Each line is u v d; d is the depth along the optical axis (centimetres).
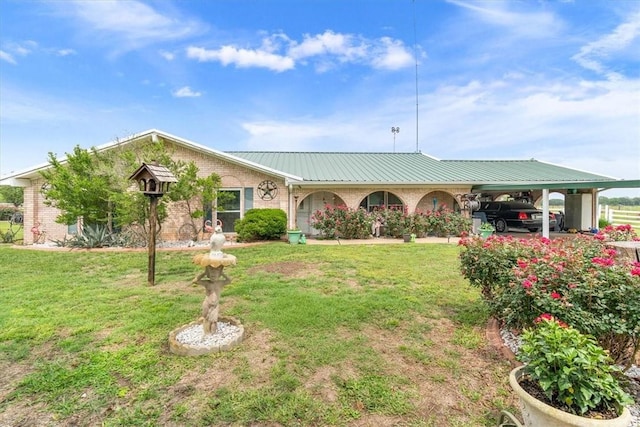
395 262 872
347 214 1378
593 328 302
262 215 1258
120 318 481
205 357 368
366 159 1850
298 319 468
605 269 326
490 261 447
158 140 1215
